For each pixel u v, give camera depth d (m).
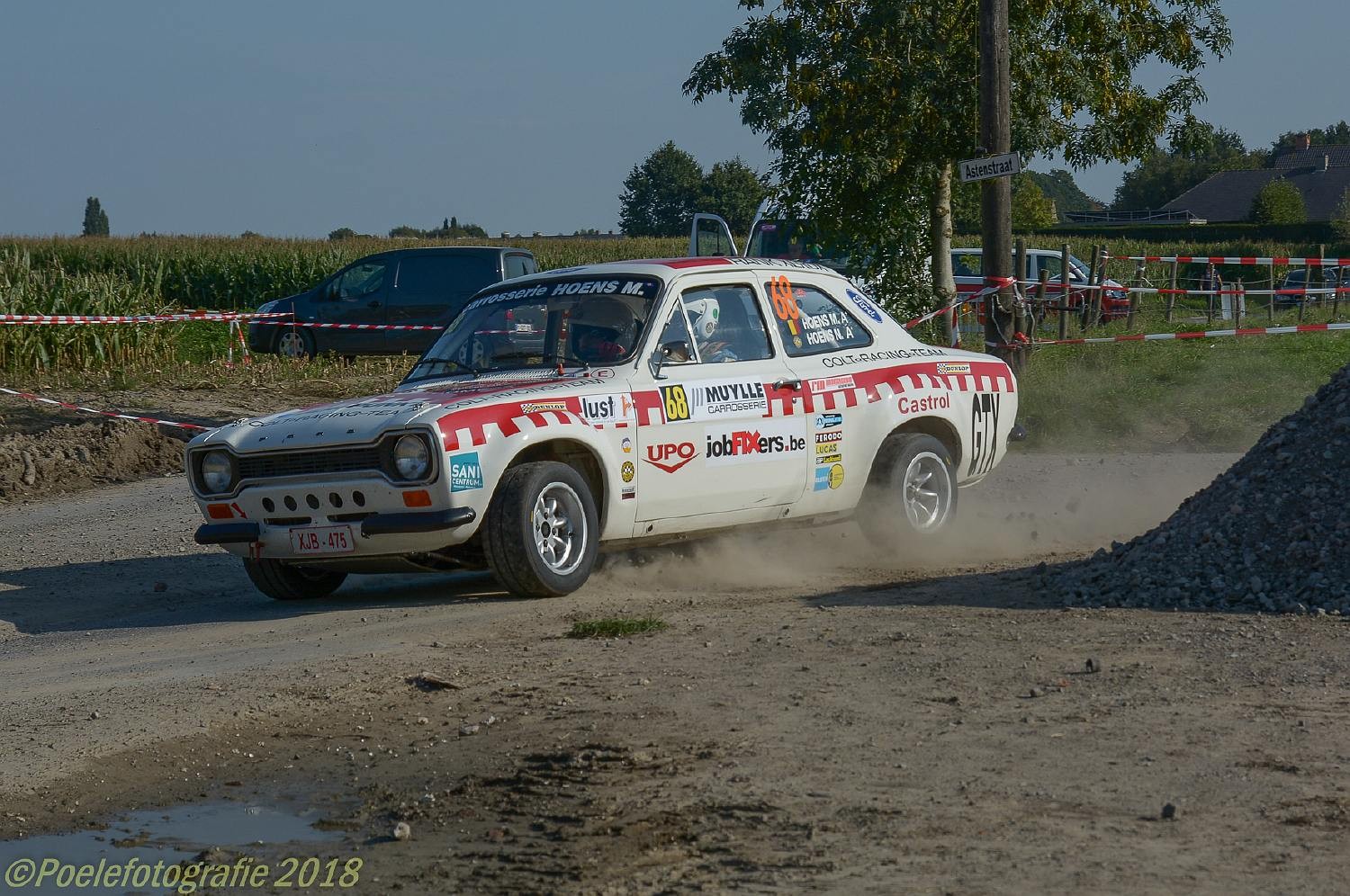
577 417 9.27
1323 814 4.90
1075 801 5.12
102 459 18.44
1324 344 23.08
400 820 5.39
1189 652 7.08
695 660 7.41
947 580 9.52
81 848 5.32
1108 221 134.88
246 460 9.38
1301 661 6.82
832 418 10.53
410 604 9.64
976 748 5.75
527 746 6.13
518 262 29.77
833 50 23.69
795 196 24.36
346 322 29.30
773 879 4.57
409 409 9.02
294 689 7.24
